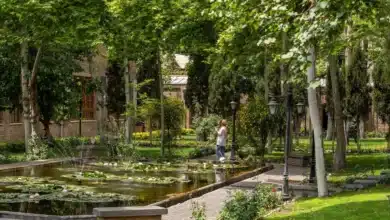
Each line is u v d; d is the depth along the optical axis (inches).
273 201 561.0
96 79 1519.4
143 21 1056.8
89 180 764.0
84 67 1665.8
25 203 573.3
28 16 987.9
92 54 1413.6
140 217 400.8
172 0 1022.4
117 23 1053.2
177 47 1146.0
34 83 1141.1
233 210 486.9
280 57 376.5
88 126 1926.7
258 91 1427.2
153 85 1738.4
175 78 2427.4
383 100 1267.2
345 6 335.0
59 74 1272.1
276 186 713.6
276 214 512.1
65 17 1005.8
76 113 1386.6
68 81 1300.4
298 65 354.6
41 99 1270.9
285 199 618.5
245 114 1117.1
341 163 967.0
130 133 1273.4
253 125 1104.2
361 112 1341.0
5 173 840.3
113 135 1299.2
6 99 1239.5
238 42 783.1
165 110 1251.8
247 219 480.1
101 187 698.2
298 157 1058.7
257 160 1089.4
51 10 980.6
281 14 385.1
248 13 425.4
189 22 1056.8
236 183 783.7
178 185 730.2
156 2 1021.8
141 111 1288.1
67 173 843.4
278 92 1407.5
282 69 1102.4
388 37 748.0
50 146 1254.3
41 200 591.5
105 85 1583.4
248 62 838.5
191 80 1769.2
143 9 1033.5
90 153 1162.6
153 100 1291.8
